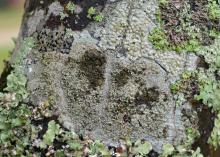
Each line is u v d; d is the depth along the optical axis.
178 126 0.52
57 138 0.52
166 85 0.52
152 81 0.52
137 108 0.52
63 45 0.53
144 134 0.52
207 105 0.52
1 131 0.53
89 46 0.53
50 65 0.53
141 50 0.52
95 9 0.53
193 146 0.52
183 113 0.52
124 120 0.52
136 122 0.52
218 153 0.55
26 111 0.53
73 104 0.52
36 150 0.52
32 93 0.53
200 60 0.52
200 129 0.52
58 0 0.54
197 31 0.52
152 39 0.52
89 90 0.52
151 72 0.52
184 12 0.52
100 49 0.52
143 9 0.52
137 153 0.51
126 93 0.52
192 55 0.52
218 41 0.53
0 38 2.81
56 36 0.54
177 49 0.52
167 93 0.52
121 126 0.52
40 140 0.52
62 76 0.53
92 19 0.53
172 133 0.52
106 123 0.52
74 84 0.52
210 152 0.53
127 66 0.52
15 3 4.14
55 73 0.53
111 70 0.52
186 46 0.52
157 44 0.52
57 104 0.53
